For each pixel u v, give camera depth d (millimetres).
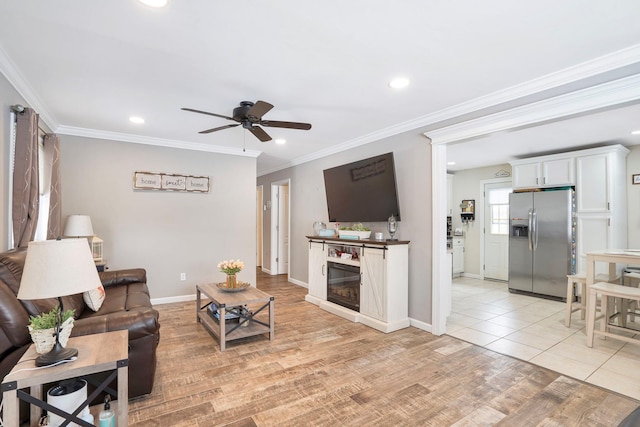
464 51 2182
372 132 4156
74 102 3125
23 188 2568
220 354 2914
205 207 4996
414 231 3699
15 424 1375
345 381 2443
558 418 2008
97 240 3869
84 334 1929
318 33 1972
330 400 2191
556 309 4461
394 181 3848
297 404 2143
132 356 2078
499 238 6488
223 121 3732
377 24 1880
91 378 1933
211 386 2359
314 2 1682
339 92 2879
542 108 2600
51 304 2121
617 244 4543
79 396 1630
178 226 4793
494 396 2250
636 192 4695
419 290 3635
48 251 1492
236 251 5230
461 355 2916
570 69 2404
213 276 5039
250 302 3123
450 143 3375
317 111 3375
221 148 5035
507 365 2719
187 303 4676
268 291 5500
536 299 5039
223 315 2977
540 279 5109
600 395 2266
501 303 4781
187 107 3256
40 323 1588
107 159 4312
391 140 4008
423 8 1731
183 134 4309
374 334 3439
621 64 2201
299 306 4543
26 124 2588
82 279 1549
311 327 3656
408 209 3777
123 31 1945
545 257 5055
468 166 6617
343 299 4191
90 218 4168
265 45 2111
